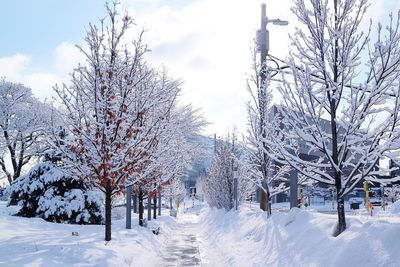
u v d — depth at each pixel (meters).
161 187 19.41
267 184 13.78
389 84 7.05
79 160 12.64
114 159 11.30
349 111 7.47
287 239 8.68
